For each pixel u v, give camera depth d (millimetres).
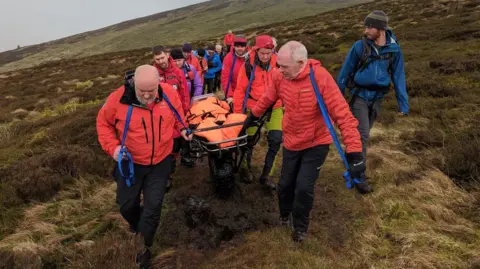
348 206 3885
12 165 5586
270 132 4422
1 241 3658
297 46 2826
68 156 5379
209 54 10969
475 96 6441
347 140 2838
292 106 3012
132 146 2996
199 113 4344
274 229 3518
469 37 13070
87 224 3885
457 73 8250
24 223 4012
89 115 8859
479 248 2855
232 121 3988
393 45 3771
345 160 2938
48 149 6578
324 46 18094
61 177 4992
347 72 3977
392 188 4039
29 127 9234
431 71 8898
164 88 3180
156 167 3176
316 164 3127
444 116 5746
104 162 5590
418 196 3752
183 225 3760
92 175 5156
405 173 4328
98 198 4434
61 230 3812
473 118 5391
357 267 2914
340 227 3525
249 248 3287
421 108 6391
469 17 17016
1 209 4258
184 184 4777
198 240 3514
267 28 41625
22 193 4578
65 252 3312
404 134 5512
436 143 4961
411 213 3523
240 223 3744
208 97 5051
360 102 3949
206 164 5496
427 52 11742
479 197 3449
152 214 3031
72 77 24094
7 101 16719
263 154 5750
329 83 2885
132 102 2883
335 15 37375
